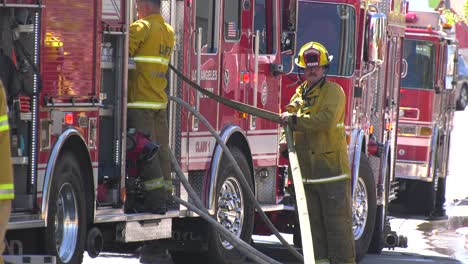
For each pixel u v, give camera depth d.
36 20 29.75
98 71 32.62
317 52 34.53
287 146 34.69
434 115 70.06
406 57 70.81
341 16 48.00
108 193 34.25
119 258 42.47
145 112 35.09
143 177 35.09
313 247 35.50
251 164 41.97
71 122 31.59
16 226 29.36
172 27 36.88
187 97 37.81
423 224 64.38
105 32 33.03
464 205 75.94
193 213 38.06
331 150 34.97
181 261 40.94
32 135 29.92
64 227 31.94
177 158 37.59
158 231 36.28
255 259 35.41
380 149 51.41
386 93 55.16
